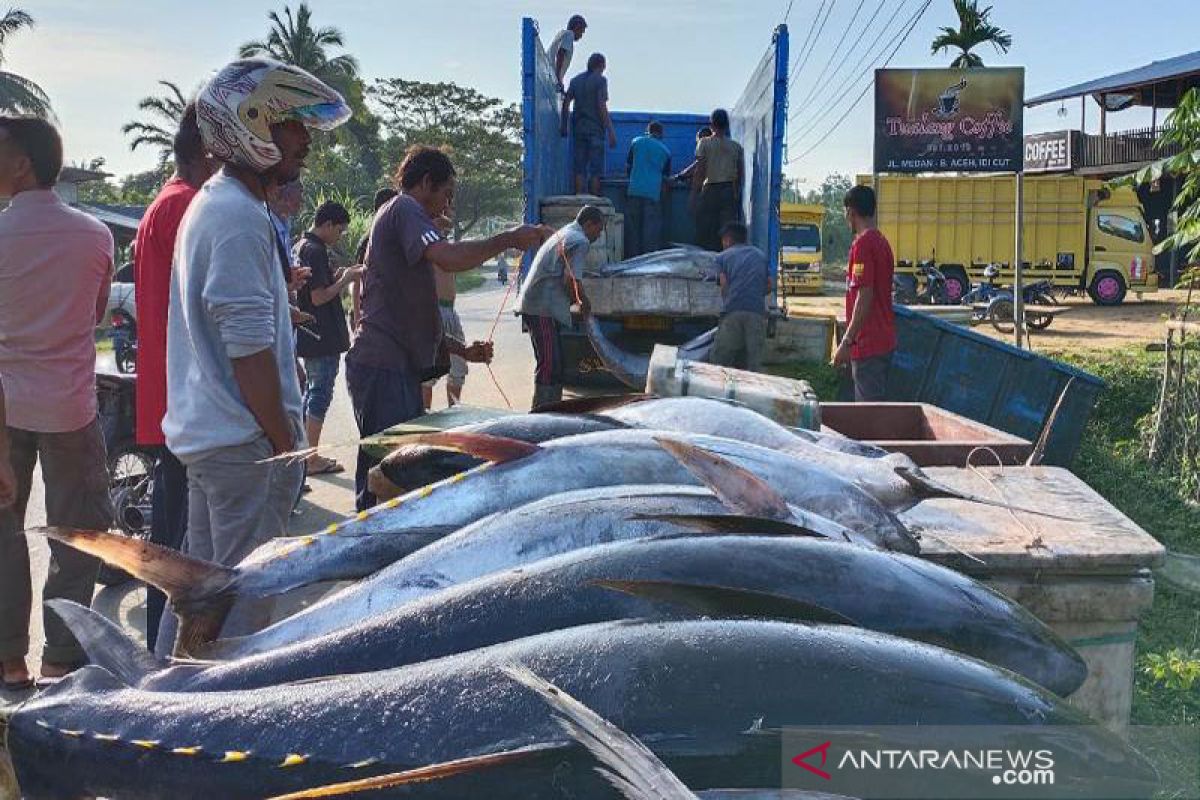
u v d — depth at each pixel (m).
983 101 15.91
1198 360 8.78
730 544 2.70
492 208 90.44
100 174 37.50
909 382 8.81
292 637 2.95
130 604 5.80
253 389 3.61
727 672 2.16
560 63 12.59
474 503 3.48
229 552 3.75
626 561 2.66
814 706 2.11
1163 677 4.27
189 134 4.39
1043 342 18.78
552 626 2.59
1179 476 8.22
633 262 9.81
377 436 3.90
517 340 19.64
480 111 90.06
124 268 14.73
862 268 7.73
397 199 5.38
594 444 3.61
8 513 4.59
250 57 3.72
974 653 2.68
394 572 3.06
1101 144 35.03
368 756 2.21
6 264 4.45
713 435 4.12
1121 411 10.50
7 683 4.63
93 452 4.72
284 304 3.88
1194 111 9.34
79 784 2.43
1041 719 2.11
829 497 3.53
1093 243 27.17
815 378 10.48
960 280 27.55
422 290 5.41
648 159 11.71
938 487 3.85
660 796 1.81
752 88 11.12
